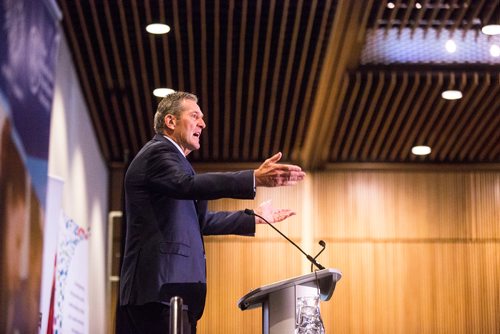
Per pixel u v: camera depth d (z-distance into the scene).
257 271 8.03
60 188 5.69
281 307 3.56
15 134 3.05
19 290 3.09
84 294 6.88
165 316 3.47
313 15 6.54
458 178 8.25
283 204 8.11
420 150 7.98
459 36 7.07
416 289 8.08
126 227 3.64
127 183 3.62
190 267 3.55
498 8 6.79
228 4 6.61
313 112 7.41
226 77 7.20
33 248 3.24
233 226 4.03
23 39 3.16
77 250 6.70
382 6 6.50
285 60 7.14
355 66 7.09
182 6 6.68
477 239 8.17
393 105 7.43
